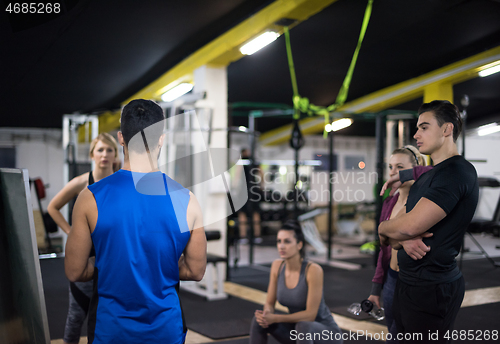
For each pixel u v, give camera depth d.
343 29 5.63
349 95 9.18
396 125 4.57
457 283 1.50
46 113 9.20
